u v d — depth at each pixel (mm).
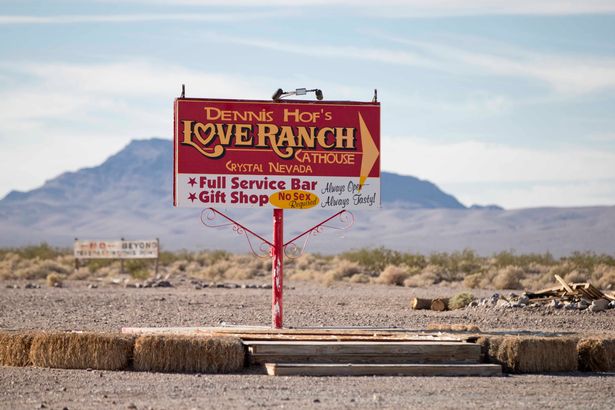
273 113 51062
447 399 31516
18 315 62406
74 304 72750
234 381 34844
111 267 134625
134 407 29078
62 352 37438
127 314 63875
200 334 40281
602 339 39156
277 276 50531
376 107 51531
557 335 43781
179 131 50562
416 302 69062
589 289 65688
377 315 63969
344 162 51375
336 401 30734
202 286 101062
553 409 29875
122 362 37312
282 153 51031
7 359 38312
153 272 123250
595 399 31953
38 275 117938
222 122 50750
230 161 50781
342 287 101188
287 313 65750
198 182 50562
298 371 36594
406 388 33656
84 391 32375
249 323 57719
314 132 51188
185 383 34219
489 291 94938
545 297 67562
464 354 38375
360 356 37938
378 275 122500
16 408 29016
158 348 37125
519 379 36406
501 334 44688
